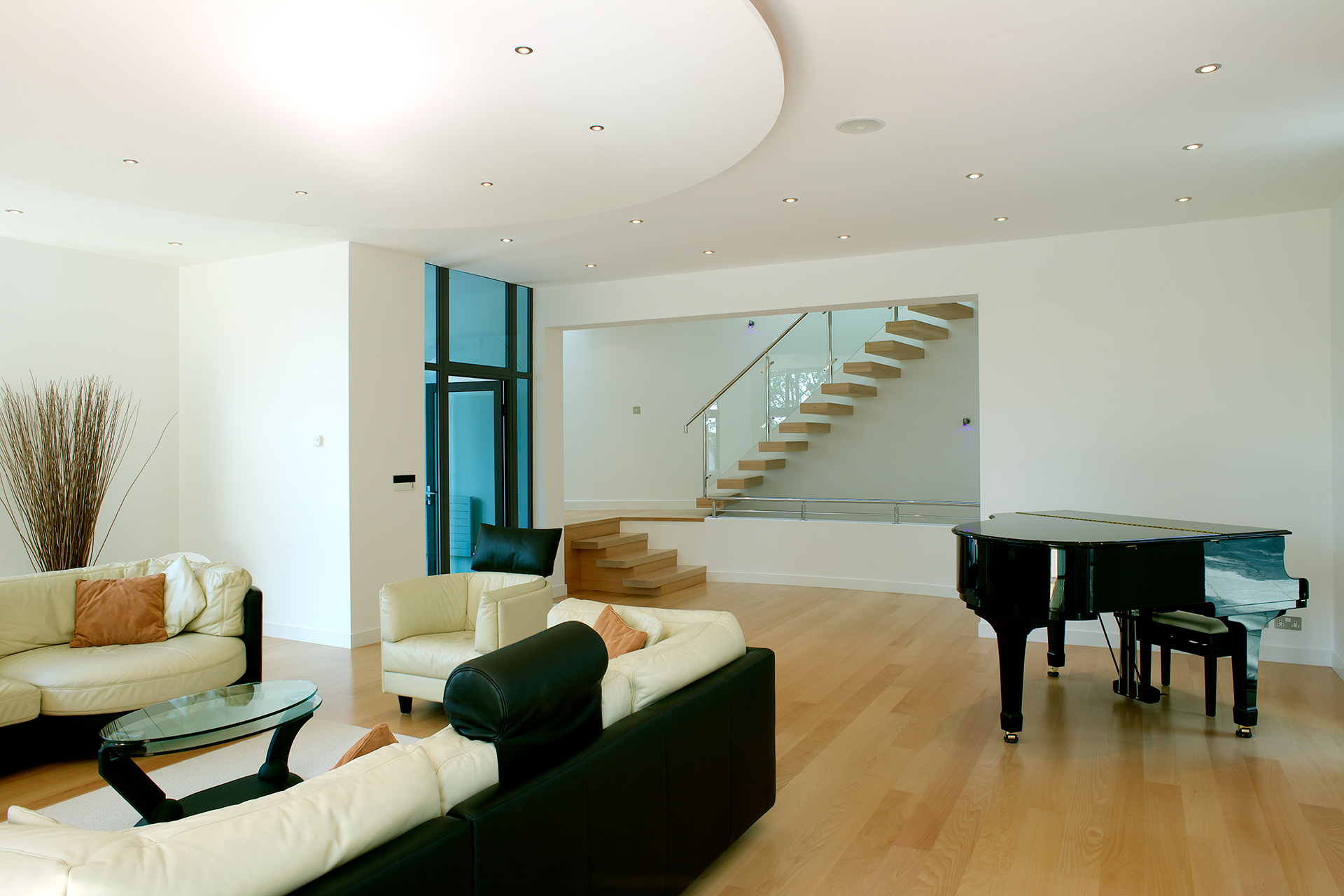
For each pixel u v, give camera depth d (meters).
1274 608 3.87
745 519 8.59
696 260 6.68
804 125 3.80
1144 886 2.63
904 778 3.51
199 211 4.34
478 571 4.98
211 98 2.90
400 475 6.30
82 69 2.67
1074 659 5.43
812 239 5.95
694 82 2.81
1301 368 5.31
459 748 1.84
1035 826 3.05
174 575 4.50
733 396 9.99
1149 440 5.68
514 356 7.80
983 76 3.29
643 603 7.43
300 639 6.11
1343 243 4.94
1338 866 2.74
